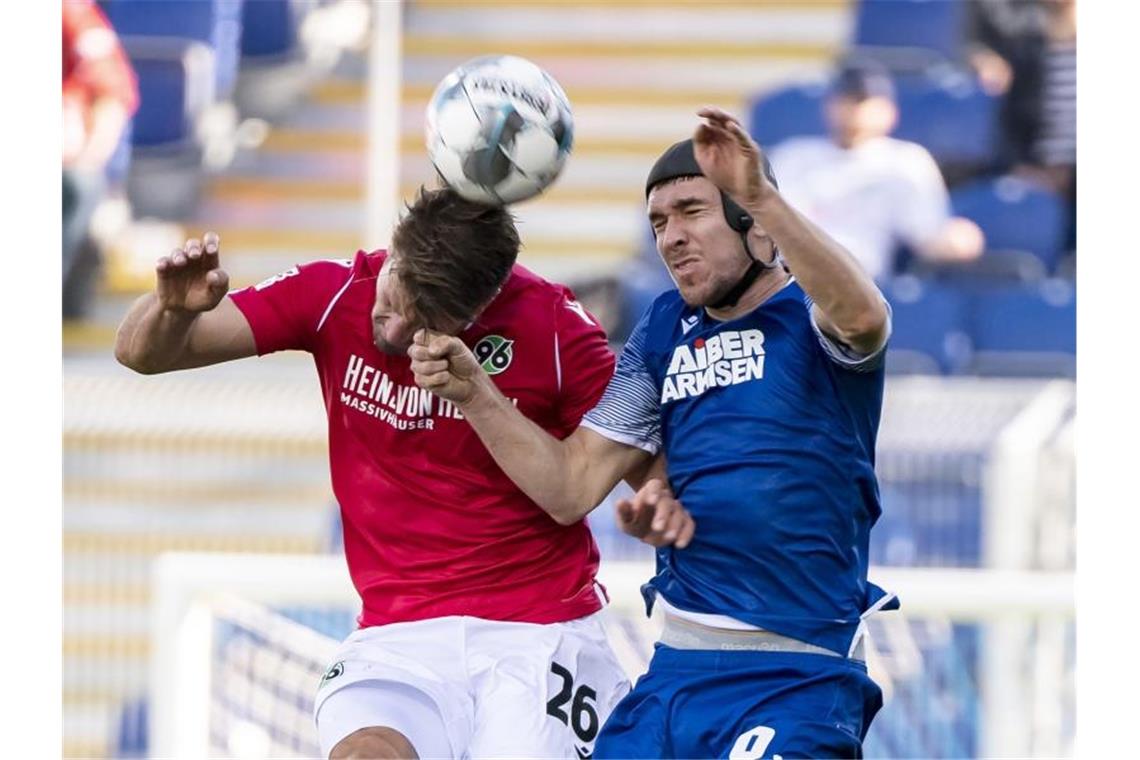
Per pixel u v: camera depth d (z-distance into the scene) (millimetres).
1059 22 39812
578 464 13984
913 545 28547
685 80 40719
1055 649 23000
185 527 31203
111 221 37125
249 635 22938
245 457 31328
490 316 14531
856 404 13422
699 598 13609
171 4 38781
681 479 13672
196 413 30219
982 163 38562
